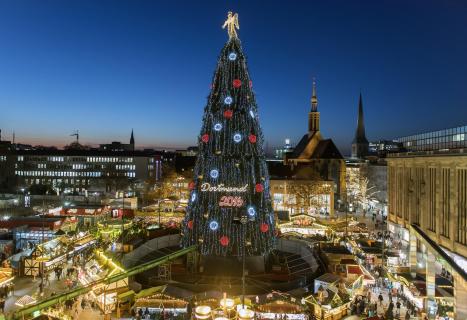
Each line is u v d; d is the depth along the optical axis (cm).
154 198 12169
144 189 14938
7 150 16950
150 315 3594
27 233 6141
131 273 3959
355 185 15250
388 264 5216
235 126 4675
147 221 7831
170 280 4309
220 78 4812
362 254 5606
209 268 4594
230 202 4603
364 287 4641
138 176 17525
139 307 3647
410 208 5584
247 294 4003
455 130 4831
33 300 3709
